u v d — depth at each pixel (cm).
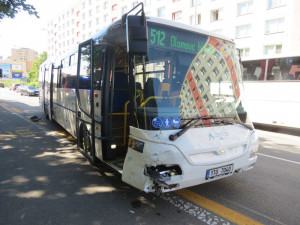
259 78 1199
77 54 656
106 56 452
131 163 357
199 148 342
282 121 1115
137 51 317
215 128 372
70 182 464
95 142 497
